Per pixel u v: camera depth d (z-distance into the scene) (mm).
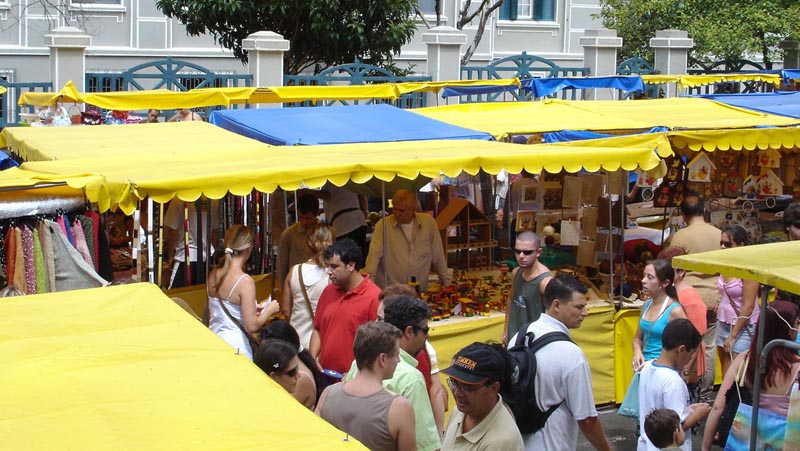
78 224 6531
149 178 6406
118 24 21516
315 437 2998
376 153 7711
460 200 9375
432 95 16453
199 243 9617
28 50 20641
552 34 25797
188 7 17156
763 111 11586
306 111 10406
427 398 5102
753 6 19828
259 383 3469
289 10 16734
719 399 6207
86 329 4078
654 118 10734
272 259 9281
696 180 10203
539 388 5125
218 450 2896
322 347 6387
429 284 8609
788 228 8094
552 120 10641
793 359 5688
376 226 8227
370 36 17391
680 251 7301
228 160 7457
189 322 4191
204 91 11391
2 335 3979
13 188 5902
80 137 9023
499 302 8266
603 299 8352
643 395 6289
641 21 21172
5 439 2945
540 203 9055
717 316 7992
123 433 3002
